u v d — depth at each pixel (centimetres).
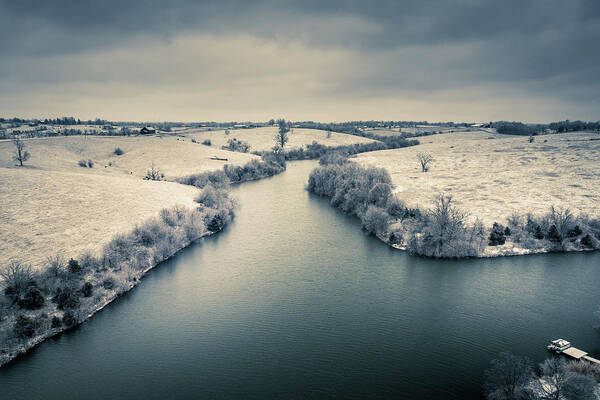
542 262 5147
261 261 5594
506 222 6194
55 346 3572
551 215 5903
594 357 3083
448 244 5547
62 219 5438
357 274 5097
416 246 5712
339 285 4797
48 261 4425
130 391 2995
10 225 4903
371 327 3853
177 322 4016
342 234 6762
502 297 4294
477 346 3428
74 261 4356
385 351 3444
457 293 4453
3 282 3953
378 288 4684
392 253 5791
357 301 4388
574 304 4066
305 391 2947
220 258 5716
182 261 5616
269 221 7650
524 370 2641
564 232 5650
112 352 3503
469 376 3047
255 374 3183
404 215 6650
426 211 6738
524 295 4312
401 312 4116
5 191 5772
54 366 3297
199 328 3900
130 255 5153
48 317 3825
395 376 3088
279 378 3128
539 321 3772
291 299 4469
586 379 2398
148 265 5312
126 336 3753
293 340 3672
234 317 4100
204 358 3422
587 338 3412
